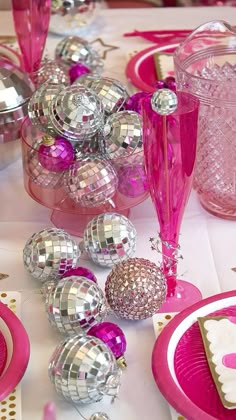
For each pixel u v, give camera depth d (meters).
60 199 0.71
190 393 0.53
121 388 0.55
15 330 0.57
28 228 0.74
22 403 0.54
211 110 0.69
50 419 0.40
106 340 0.55
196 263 0.69
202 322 0.58
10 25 1.15
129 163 0.69
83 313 0.57
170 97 0.54
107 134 0.69
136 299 0.58
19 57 0.97
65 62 0.98
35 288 0.65
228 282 0.66
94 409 0.53
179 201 0.60
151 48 1.04
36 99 0.70
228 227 0.74
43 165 0.68
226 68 0.77
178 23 1.14
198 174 0.73
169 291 0.64
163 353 0.55
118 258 0.66
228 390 0.52
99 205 0.70
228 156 0.70
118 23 1.15
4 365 0.55
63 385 0.52
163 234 0.62
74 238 0.72
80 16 1.10
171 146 0.57
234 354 0.55
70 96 0.68
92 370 0.51
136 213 0.76
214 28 0.76
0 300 0.62
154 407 0.53
